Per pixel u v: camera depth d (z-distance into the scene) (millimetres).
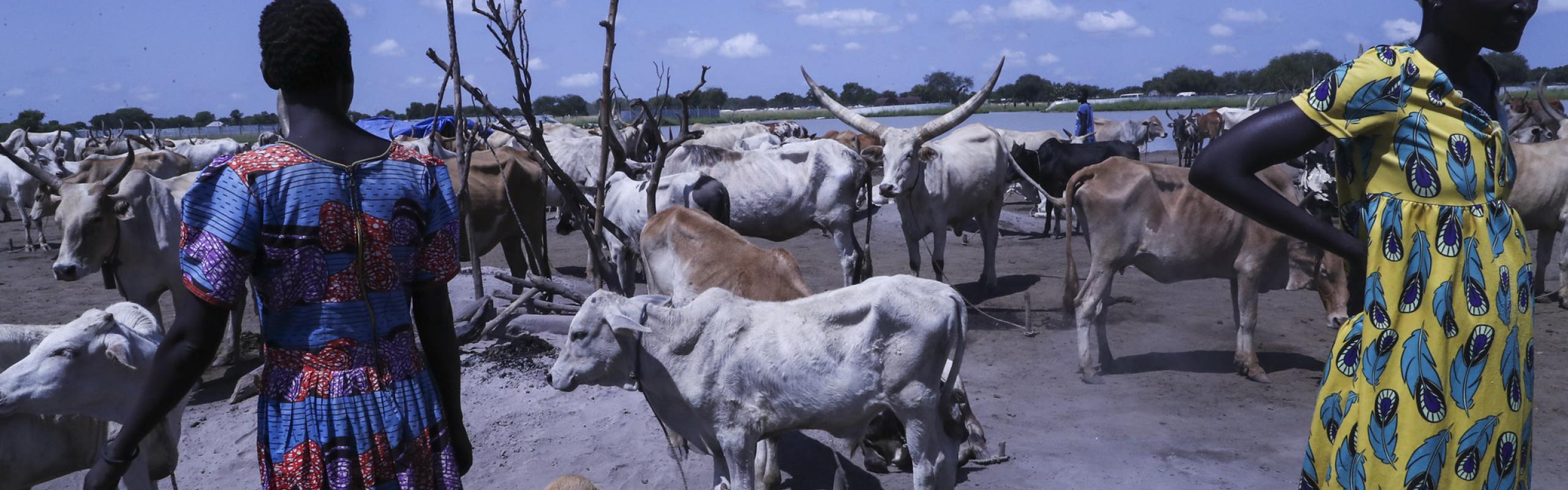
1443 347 1841
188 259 1860
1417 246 1846
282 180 1873
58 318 9852
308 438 1923
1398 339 1869
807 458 5328
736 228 9445
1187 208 6875
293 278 1907
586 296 7641
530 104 5918
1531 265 1943
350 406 1935
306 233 1892
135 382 3938
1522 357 1896
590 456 5379
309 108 1971
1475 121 1849
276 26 1929
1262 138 1876
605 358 4156
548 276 8633
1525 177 9172
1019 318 9172
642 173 9234
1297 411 6250
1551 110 18938
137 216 6859
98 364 3818
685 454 5203
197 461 5523
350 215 1924
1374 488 1905
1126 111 66750
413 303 2141
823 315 4105
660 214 6219
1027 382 7000
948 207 9984
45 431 4078
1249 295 6949
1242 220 6820
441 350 2156
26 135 30531
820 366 4055
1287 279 6965
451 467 2115
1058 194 14820
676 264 5926
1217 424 6000
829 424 4195
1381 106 1833
